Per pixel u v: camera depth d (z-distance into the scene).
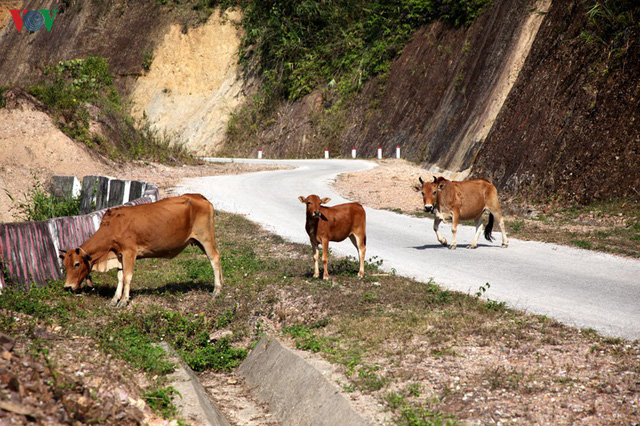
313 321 9.30
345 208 11.48
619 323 8.29
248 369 8.27
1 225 9.52
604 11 24.73
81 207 21.94
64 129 32.22
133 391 6.09
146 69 73.31
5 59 87.12
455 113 41.81
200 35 71.69
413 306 9.45
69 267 9.62
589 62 24.62
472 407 5.71
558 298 9.94
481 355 7.14
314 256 11.58
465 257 14.13
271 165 41.97
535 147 25.39
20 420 4.40
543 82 27.50
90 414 4.98
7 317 7.51
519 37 36.91
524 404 5.71
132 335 8.33
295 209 23.16
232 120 64.69
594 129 22.30
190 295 10.83
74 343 7.14
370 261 13.45
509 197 25.05
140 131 38.88
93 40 79.38
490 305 9.20
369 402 5.93
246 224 19.45
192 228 10.57
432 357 7.14
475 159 31.31
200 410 5.95
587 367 6.56
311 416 6.27
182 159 38.91
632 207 18.80
